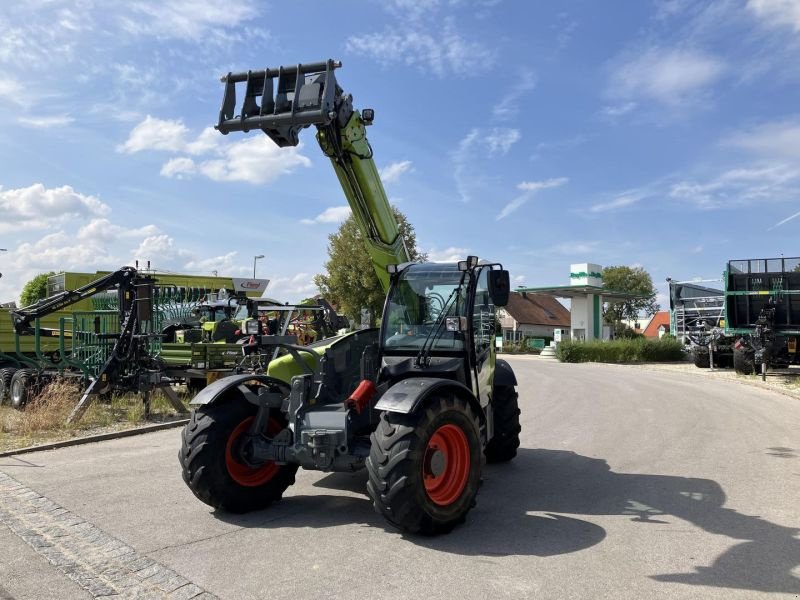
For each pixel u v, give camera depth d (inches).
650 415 439.5
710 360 879.7
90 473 272.7
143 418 424.2
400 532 192.9
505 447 287.4
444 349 223.9
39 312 475.2
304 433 198.7
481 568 163.0
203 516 210.1
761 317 685.9
